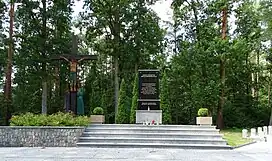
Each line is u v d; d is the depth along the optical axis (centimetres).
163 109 2527
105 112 3127
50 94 3469
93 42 3441
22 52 2838
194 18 3281
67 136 1633
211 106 3017
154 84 2166
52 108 3369
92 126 1786
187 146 1552
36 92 3331
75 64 2197
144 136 1672
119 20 3244
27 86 3047
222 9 3016
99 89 3566
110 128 1745
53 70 3073
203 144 1585
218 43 2920
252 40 3092
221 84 3005
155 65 3412
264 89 4072
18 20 2939
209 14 3156
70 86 2169
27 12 2852
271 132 2119
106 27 3350
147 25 3150
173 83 3272
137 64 3312
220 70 3050
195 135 1666
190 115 3388
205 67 3012
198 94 2956
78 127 1648
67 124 1694
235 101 3569
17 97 3275
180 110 3369
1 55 2888
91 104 3275
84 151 1415
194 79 3067
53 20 2920
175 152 1393
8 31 2953
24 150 1457
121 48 3188
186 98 3284
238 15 3095
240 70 3372
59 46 2894
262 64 3919
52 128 1641
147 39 3172
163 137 1662
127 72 3325
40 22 2917
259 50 3712
